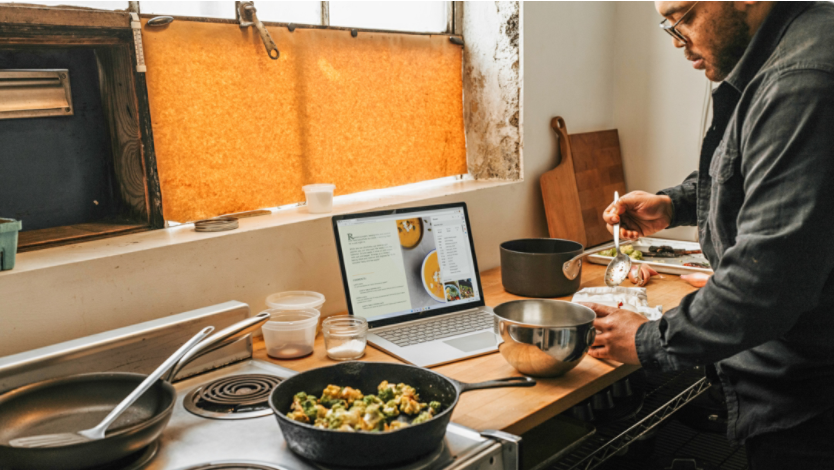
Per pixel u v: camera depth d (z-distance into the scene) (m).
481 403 1.13
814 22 0.99
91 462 0.82
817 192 0.92
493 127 2.23
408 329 1.48
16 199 1.32
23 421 0.94
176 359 1.00
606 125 2.59
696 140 2.40
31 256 1.20
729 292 1.00
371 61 1.91
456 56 2.22
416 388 1.04
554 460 1.32
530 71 2.15
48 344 1.13
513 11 2.10
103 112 1.44
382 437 0.82
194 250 1.33
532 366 1.21
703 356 1.05
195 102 1.52
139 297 1.25
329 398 1.00
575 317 1.34
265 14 1.66
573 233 2.28
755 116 1.01
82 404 0.99
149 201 1.44
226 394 1.12
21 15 1.18
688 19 1.11
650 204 1.65
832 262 0.96
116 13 1.33
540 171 2.27
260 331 1.50
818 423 1.09
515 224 2.20
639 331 1.16
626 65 2.54
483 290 1.84
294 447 0.89
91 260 1.17
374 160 1.97
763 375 1.15
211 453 0.92
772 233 0.95
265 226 1.48
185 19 1.47
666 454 1.93
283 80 1.69
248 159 1.64
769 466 1.16
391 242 1.55
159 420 0.88
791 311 0.96
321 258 1.60
